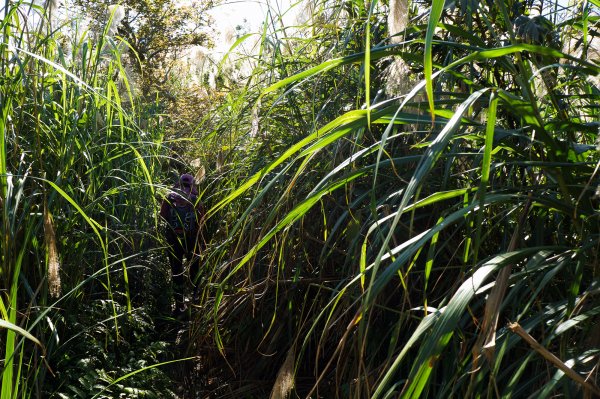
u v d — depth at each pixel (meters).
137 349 5.75
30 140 4.96
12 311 3.45
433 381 3.45
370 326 4.07
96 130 5.45
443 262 3.99
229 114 6.11
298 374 5.03
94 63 5.65
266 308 5.14
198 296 6.53
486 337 2.40
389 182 4.26
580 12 3.67
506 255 2.57
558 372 2.47
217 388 5.12
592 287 2.63
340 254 4.73
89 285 5.70
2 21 4.78
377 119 2.74
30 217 4.54
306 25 5.35
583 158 3.03
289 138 5.51
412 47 4.00
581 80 3.48
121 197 6.17
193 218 6.75
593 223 2.92
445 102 2.81
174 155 8.19
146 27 17.09
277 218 4.89
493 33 3.19
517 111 2.70
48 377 4.71
